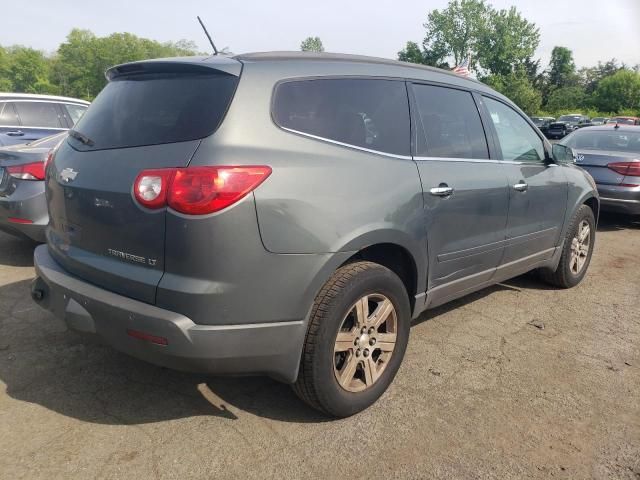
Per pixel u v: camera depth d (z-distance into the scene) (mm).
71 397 2939
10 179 4781
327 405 2689
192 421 2771
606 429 2820
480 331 4000
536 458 2572
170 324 2252
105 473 2369
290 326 2467
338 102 2785
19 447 2512
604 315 4418
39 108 8570
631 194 7414
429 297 3262
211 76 2514
